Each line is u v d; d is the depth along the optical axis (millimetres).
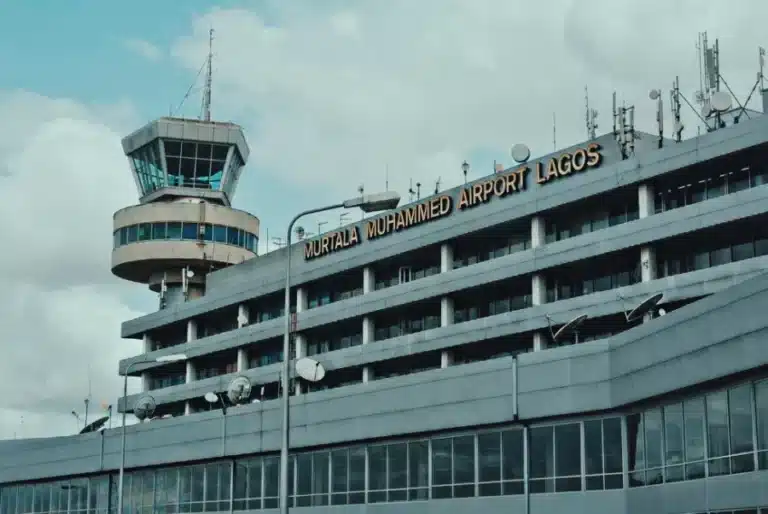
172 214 116562
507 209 77062
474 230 79062
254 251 121688
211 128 118375
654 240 67375
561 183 73688
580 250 71375
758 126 62969
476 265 78438
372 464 67750
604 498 53688
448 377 62594
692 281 65312
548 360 56906
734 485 44156
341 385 91875
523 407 57688
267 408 75875
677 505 48156
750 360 42438
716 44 77500
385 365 86625
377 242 87312
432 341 80625
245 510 77562
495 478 59656
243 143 121750
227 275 107062
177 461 82875
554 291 75625
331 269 91188
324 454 71375
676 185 69438
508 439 59250
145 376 113750
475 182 80438
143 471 87938
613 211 73438
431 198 83500
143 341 113688
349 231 90562
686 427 48344
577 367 55344
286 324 42219
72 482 96375
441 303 82188
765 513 42125
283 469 40750
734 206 63594
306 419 71812
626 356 52219
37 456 99500
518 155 78500
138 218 117188
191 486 82812
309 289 96000
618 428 53844
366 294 87125
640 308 58250
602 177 71000
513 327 75000
